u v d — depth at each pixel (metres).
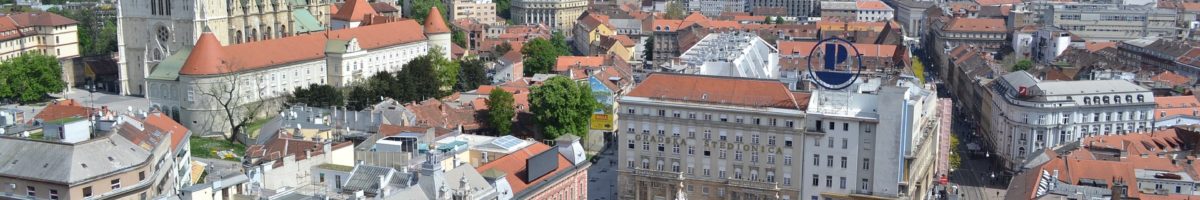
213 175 175.50
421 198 171.00
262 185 183.25
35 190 164.88
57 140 169.88
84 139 172.62
